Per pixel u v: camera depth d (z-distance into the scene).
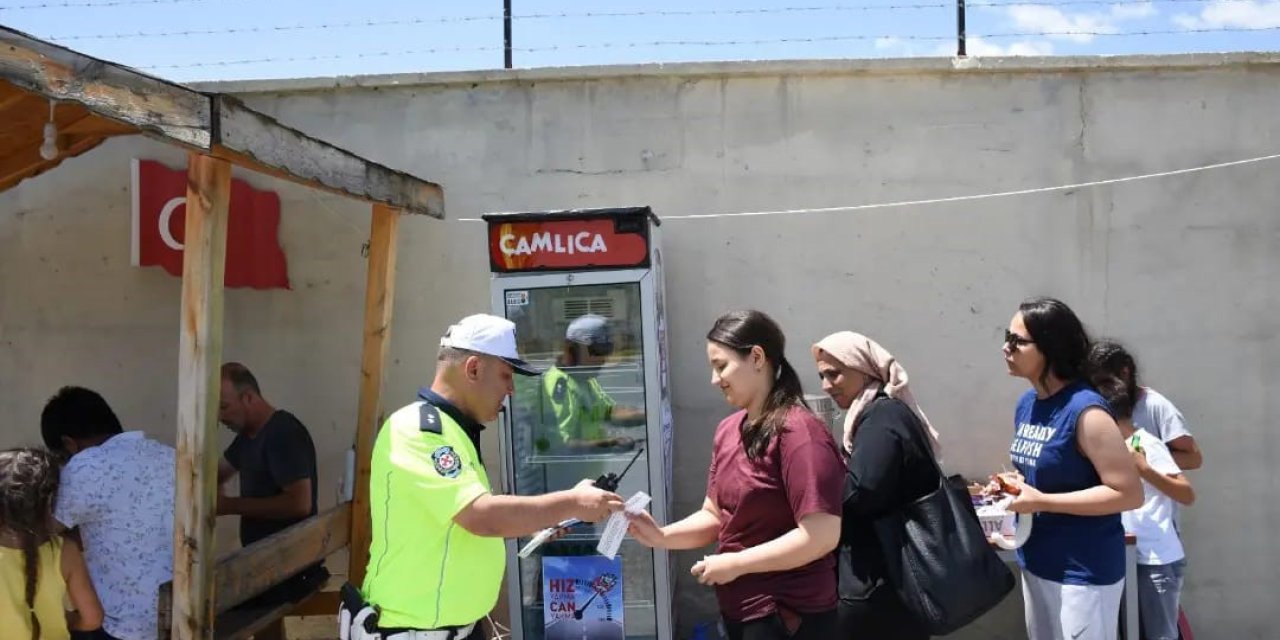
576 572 4.45
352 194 3.86
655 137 5.02
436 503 2.55
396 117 5.14
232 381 4.29
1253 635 4.84
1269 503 4.82
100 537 3.37
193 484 3.05
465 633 2.69
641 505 2.88
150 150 5.23
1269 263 4.82
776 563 2.64
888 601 3.12
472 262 5.11
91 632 3.34
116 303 5.28
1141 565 3.99
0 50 2.62
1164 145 4.86
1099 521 3.21
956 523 3.10
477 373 2.73
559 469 4.47
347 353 5.16
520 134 5.08
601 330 4.41
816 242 4.95
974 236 4.90
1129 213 4.86
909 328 4.92
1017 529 3.36
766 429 2.78
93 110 2.73
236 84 5.14
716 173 4.99
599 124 5.04
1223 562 4.85
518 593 4.47
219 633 3.56
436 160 5.12
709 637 4.66
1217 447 4.84
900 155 4.93
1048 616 3.28
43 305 5.30
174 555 3.07
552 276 4.31
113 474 3.38
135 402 5.26
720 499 2.92
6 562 3.04
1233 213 4.84
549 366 4.46
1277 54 4.77
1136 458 3.85
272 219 5.11
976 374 4.89
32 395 5.31
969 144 4.90
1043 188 4.88
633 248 4.27
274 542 3.59
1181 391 4.85
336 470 5.16
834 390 3.50
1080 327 3.28
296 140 3.41
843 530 3.19
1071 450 3.19
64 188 5.30
